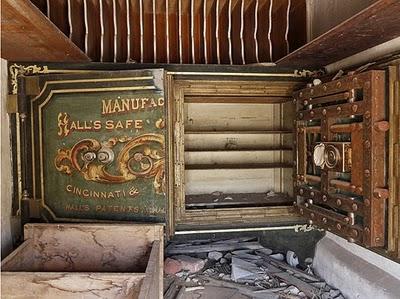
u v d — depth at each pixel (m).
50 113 2.46
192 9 3.21
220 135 3.88
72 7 2.89
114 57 3.07
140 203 2.40
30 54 2.36
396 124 1.84
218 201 3.41
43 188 2.49
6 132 2.45
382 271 2.41
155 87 2.36
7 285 1.77
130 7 3.23
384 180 1.89
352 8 2.43
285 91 2.96
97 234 2.32
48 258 2.32
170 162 2.61
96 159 2.41
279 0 3.27
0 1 1.43
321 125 2.38
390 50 2.17
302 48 2.35
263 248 3.42
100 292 1.75
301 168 2.71
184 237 3.22
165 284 2.92
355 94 2.04
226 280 3.00
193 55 3.24
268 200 3.42
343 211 2.22
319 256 3.12
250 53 3.36
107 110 2.40
